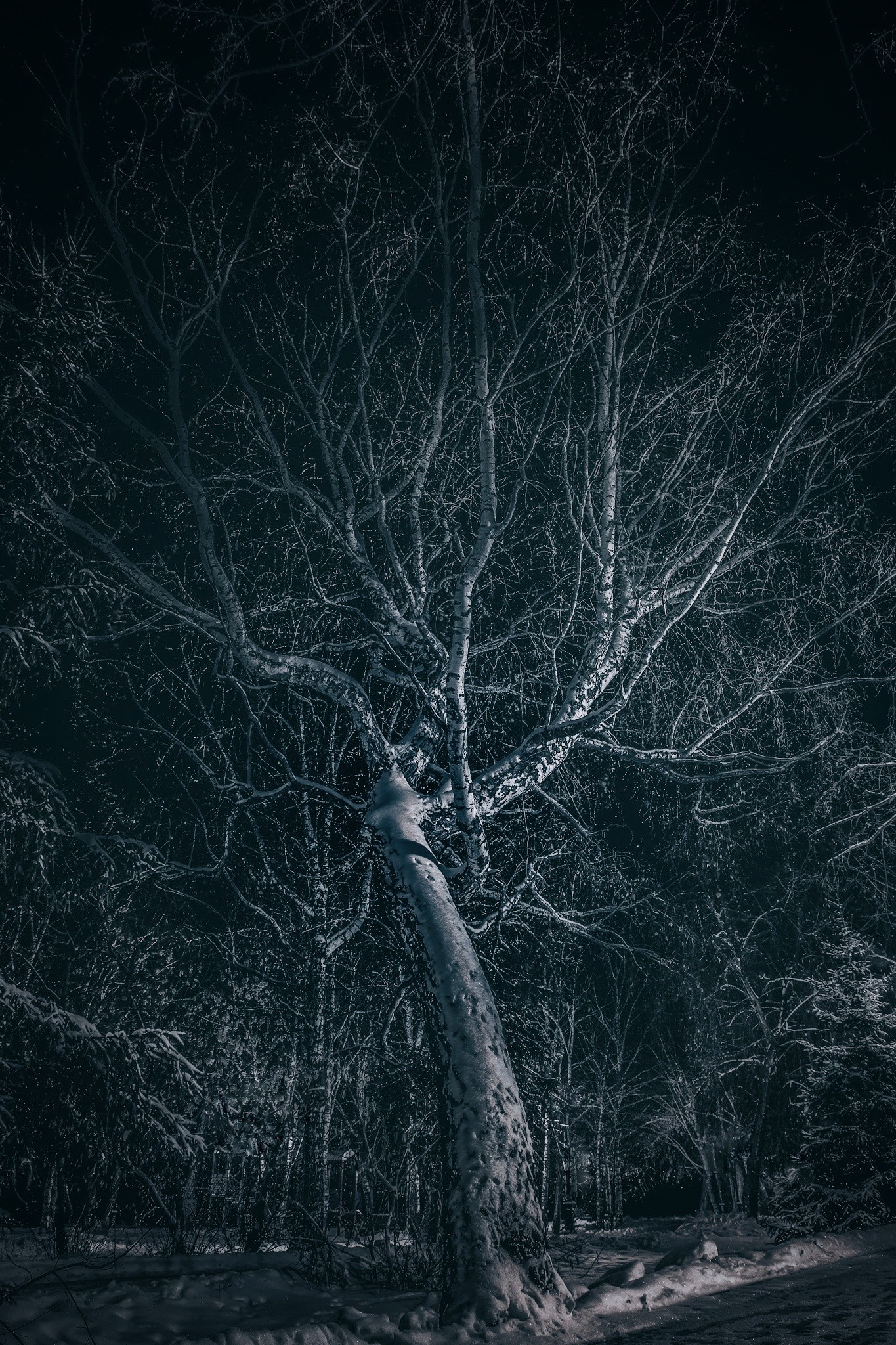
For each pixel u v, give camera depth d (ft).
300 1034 42.50
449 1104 27.86
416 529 42.63
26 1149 33.83
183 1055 39.34
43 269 38.47
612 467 42.42
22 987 35.60
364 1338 23.34
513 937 45.52
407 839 34.96
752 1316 26.22
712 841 59.93
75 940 41.86
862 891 64.54
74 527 39.01
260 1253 35.01
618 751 40.83
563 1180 65.82
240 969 45.32
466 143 41.75
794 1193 50.37
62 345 38.37
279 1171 40.04
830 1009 60.85
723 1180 117.91
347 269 43.29
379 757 38.88
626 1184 122.01
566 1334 23.88
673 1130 111.14
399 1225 39.58
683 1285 30.27
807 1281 32.32
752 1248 44.37
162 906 47.50
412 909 32.55
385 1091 45.44
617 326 42.45
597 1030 96.73
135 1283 27.63
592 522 41.34
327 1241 33.78
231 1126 38.83
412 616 41.42
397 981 43.70
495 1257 25.29
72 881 39.01
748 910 79.25
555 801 42.16
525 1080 44.11
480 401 38.47
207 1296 26.73
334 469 42.73
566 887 47.85
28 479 38.93
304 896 47.01
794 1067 84.38
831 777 52.37
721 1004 89.92
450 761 35.60
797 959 83.30
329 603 41.98
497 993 44.42
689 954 79.00
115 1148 34.45
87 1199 37.35
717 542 43.45
